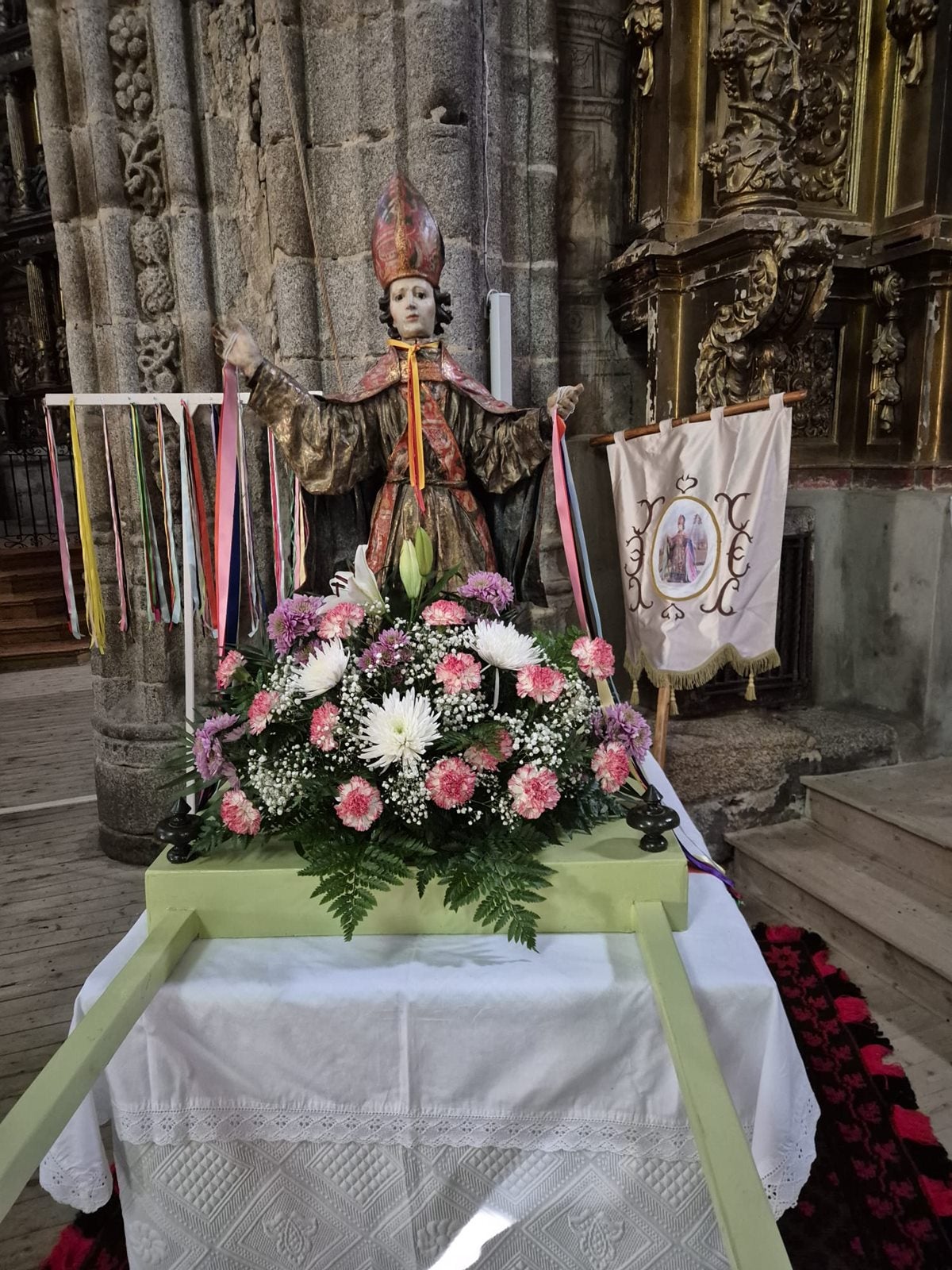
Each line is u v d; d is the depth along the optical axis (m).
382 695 1.19
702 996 1.06
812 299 2.63
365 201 2.45
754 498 2.50
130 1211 1.18
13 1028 2.27
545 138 2.74
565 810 1.24
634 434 2.74
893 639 3.21
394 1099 1.10
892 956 2.37
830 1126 1.87
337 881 1.08
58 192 2.82
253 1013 1.06
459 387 1.57
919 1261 1.54
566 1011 1.06
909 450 3.12
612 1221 1.15
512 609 1.44
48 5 2.68
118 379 2.85
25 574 7.16
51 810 3.80
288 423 1.50
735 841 2.95
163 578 2.85
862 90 3.07
